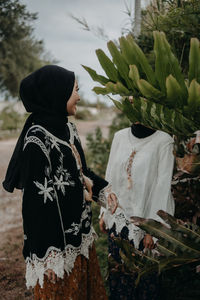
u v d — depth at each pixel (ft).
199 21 6.51
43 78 5.27
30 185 4.95
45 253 4.90
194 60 4.45
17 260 11.16
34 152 4.99
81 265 5.58
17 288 9.47
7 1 32.94
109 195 6.15
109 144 14.87
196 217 5.76
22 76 39.58
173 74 4.63
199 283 6.97
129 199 6.30
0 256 11.46
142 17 8.86
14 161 5.35
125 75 4.99
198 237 4.89
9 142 46.65
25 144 5.09
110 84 4.78
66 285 5.28
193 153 4.51
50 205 4.97
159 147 6.13
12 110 56.54
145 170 6.10
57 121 5.34
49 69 5.32
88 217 5.78
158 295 6.25
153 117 5.16
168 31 7.34
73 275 5.36
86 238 5.65
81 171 5.63
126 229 6.30
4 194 20.22
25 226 5.03
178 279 7.09
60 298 5.19
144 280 6.16
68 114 5.51
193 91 4.21
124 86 4.95
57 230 5.00
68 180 5.30
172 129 5.08
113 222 6.50
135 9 8.81
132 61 4.86
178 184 5.79
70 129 5.90
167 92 4.31
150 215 6.02
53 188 5.06
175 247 4.89
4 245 12.37
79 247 5.41
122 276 6.33
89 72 5.13
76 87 5.53
